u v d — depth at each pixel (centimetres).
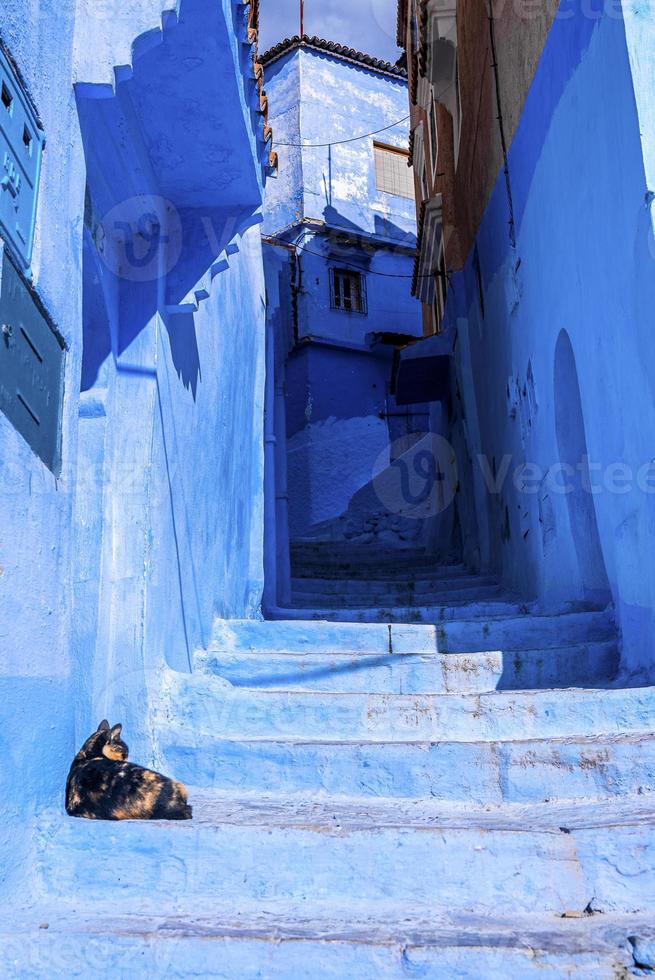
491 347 1092
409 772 411
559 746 406
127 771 335
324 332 2048
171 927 271
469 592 993
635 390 502
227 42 431
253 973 254
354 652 598
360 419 2056
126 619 452
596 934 272
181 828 315
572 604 660
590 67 568
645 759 400
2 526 281
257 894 309
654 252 459
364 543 1961
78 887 306
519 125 822
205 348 659
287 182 2116
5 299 283
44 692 315
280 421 1198
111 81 369
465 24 1171
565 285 666
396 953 254
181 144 490
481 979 250
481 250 1118
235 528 785
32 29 318
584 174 594
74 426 353
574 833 314
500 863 309
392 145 2227
